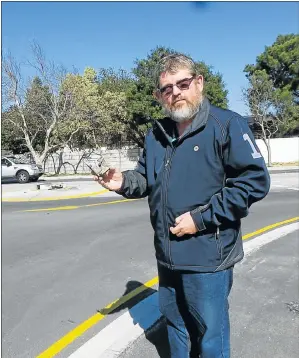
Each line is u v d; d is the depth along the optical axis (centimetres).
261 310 404
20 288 497
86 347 344
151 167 255
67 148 3347
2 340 361
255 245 660
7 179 2472
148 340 349
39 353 337
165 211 245
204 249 234
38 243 741
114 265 586
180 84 234
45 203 1341
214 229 233
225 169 235
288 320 379
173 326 268
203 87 246
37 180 2448
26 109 2936
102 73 3669
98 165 265
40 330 380
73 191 1598
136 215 1023
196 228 229
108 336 361
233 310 406
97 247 698
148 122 3222
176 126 246
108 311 420
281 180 1816
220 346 249
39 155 3166
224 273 241
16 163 2370
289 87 3753
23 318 408
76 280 523
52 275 547
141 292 471
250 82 3309
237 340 343
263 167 224
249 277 505
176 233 234
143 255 635
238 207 222
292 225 826
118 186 265
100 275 541
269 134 3359
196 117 236
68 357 328
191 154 235
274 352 323
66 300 455
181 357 269
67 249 690
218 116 233
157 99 256
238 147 224
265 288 466
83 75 3550
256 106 3222
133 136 3434
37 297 466
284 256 596
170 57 242
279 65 3784
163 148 251
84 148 3350
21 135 3222
